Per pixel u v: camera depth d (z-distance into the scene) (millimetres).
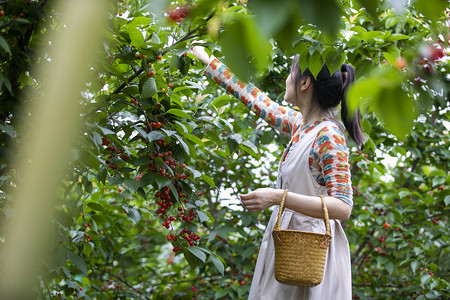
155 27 1692
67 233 1709
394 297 3369
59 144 472
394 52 1647
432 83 726
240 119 3377
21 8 1350
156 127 1655
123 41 1537
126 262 3502
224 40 461
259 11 439
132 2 1973
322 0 443
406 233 3121
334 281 1538
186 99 2457
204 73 2078
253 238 3309
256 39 451
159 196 1655
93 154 1363
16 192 1324
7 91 1348
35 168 475
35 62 1372
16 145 1280
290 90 1712
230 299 3074
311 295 1492
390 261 3186
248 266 3043
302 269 1358
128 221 3281
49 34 1345
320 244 1374
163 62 1911
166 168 1608
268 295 1555
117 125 1674
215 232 2918
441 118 3465
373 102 469
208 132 1917
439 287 2934
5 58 1400
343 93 1636
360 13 2408
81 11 463
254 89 1982
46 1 1312
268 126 3184
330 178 1483
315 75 1467
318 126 1601
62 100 468
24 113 1302
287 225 1566
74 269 2008
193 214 1751
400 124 464
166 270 4148
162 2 506
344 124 1679
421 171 3822
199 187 3205
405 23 2525
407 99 451
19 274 498
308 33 1616
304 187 1555
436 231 3258
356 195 3344
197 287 3527
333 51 1438
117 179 1583
